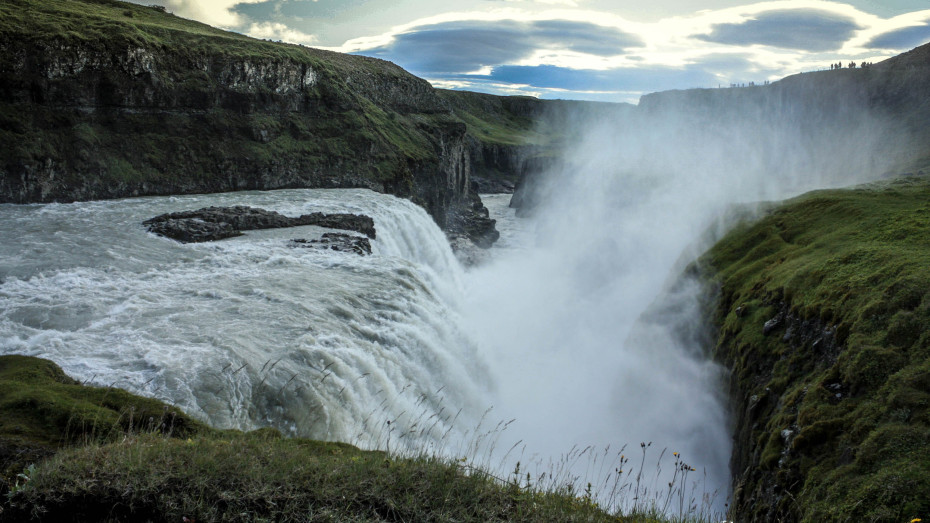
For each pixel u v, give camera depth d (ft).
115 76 207.31
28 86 188.03
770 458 70.28
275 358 79.25
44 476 30.30
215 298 102.83
